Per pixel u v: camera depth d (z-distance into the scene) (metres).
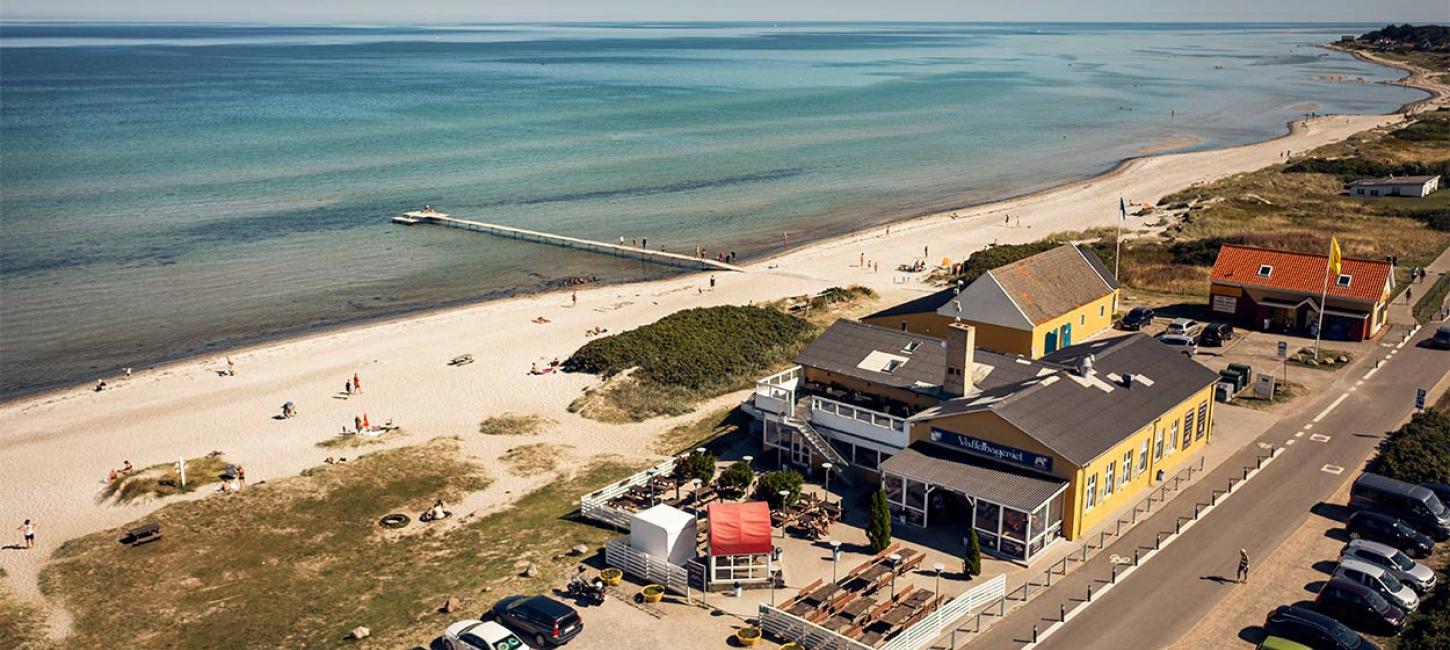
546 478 56.69
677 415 66.00
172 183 147.25
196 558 48.31
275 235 119.31
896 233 120.50
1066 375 51.22
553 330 85.25
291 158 170.25
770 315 81.94
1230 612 39.75
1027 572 43.25
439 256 111.75
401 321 88.75
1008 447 46.53
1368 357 70.19
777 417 55.34
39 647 41.03
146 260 107.81
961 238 117.25
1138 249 104.12
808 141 193.62
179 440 63.41
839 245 115.19
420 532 50.44
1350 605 38.38
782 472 50.22
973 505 45.25
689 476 53.38
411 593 44.00
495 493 54.97
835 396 56.78
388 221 127.44
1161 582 42.06
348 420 66.25
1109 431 47.56
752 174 160.00
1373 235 107.38
